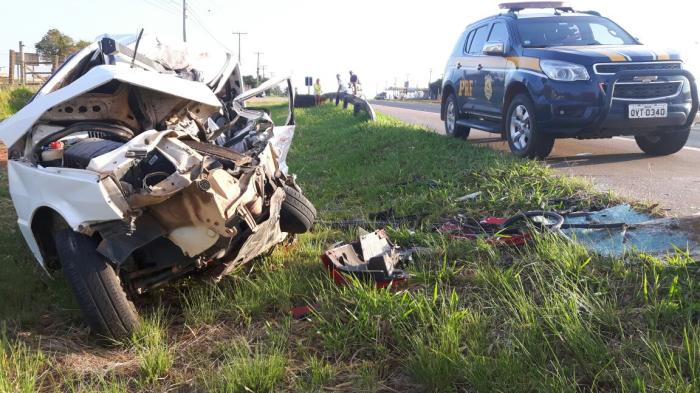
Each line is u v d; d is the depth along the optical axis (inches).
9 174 195.8
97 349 158.9
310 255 211.3
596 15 402.0
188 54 243.1
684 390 111.3
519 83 359.3
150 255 166.7
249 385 133.8
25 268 211.5
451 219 240.7
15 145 188.2
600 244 187.2
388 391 130.2
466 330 142.8
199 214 155.3
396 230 222.5
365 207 289.3
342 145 526.9
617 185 281.9
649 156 373.7
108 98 184.9
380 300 156.9
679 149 366.6
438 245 204.1
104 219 151.0
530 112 343.0
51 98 180.5
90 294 153.5
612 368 124.3
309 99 1194.6
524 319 144.2
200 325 168.4
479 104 420.5
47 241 187.2
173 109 191.6
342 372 139.4
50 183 165.8
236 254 172.4
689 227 184.7
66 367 148.5
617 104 323.3
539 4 414.0
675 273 157.1
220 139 219.0
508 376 122.3
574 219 218.8
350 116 787.4
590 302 149.1
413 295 165.6
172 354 154.9
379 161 409.4
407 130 509.4
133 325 158.6
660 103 327.3
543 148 345.4
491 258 186.9
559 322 138.5
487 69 404.5
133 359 152.3
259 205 170.2
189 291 189.8
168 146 160.6
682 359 121.5
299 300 178.5
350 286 169.2
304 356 146.2
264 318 170.6
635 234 189.8
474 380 123.5
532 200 247.0
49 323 175.2
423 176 322.0
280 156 228.2
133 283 166.6
